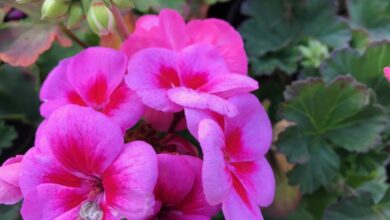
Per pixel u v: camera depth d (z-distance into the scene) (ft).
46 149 0.76
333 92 1.03
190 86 0.84
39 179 0.76
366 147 1.04
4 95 1.19
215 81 0.83
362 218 1.00
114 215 0.72
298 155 1.06
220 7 1.35
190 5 1.23
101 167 0.74
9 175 0.77
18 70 1.18
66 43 1.11
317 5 1.26
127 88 0.83
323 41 1.25
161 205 0.77
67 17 0.89
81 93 0.85
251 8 1.28
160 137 0.88
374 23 1.30
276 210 1.09
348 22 1.27
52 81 0.89
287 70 1.21
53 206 0.75
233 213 0.75
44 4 0.86
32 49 1.07
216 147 0.73
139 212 0.70
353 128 1.06
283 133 1.07
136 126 0.95
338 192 1.10
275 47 1.25
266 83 1.24
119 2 0.87
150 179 0.70
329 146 1.08
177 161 0.74
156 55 0.83
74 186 0.77
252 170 0.83
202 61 0.85
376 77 1.09
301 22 1.28
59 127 0.75
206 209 0.77
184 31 0.89
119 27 0.99
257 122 0.83
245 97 0.81
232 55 0.92
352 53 1.09
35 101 1.20
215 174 0.71
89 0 0.85
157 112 0.85
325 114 1.05
